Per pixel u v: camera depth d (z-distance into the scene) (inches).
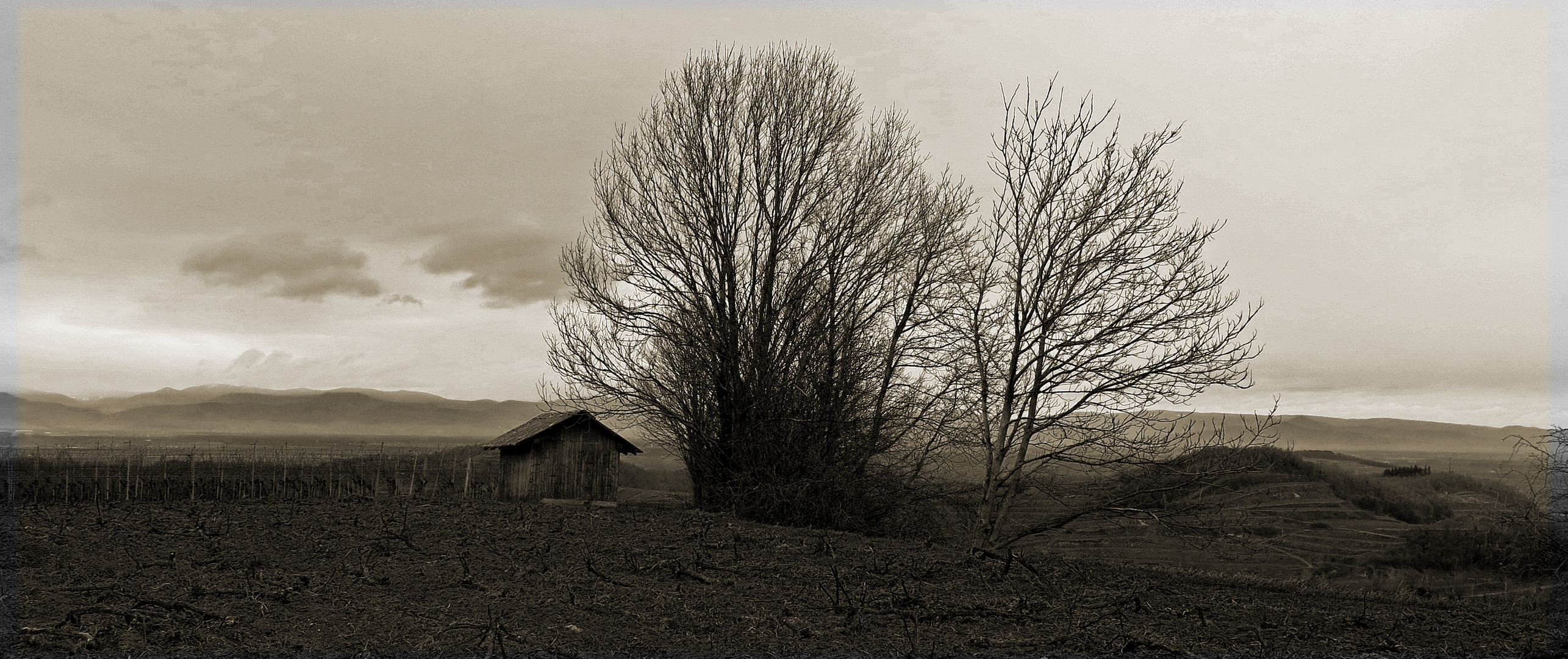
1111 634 337.1
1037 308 721.6
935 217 891.4
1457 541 881.5
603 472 994.1
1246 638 341.4
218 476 999.6
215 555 484.1
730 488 833.5
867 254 874.8
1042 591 429.1
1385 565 906.7
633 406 864.9
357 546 517.7
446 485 1095.0
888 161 893.8
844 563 491.8
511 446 976.3
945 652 303.1
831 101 889.5
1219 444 648.4
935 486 820.0
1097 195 709.9
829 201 879.7
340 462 1174.3
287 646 295.9
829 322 856.9
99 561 457.4
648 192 887.1
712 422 860.0
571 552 504.4
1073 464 697.6
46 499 865.5
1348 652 324.5
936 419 822.5
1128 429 682.2
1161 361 671.1
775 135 872.9
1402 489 1423.5
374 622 331.6
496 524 629.3
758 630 330.0
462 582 403.9
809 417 829.8
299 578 404.5
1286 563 927.7
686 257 874.1
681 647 303.6
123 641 297.3
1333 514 1220.5
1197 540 680.4
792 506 803.4
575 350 858.1
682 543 552.7
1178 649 314.7
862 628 336.8
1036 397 718.5
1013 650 309.3
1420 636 358.6
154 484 952.3
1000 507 738.8
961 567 486.3
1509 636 363.9
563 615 347.6
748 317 856.3
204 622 325.7
